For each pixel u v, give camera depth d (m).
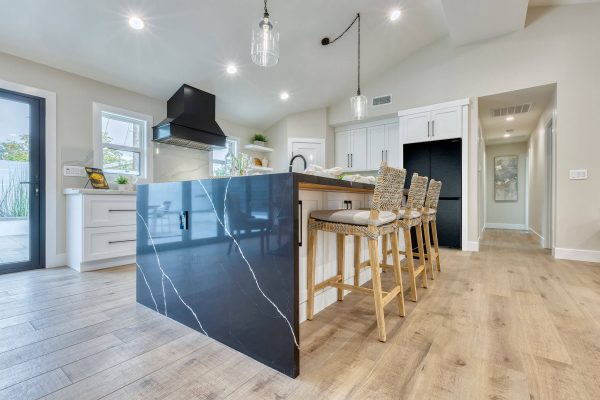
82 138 3.19
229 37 3.22
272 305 1.24
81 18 2.55
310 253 1.69
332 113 5.39
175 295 1.71
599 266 3.02
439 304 1.93
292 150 5.34
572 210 3.39
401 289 1.73
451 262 3.23
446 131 4.12
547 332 1.51
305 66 4.16
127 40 2.91
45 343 1.42
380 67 4.64
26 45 2.67
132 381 1.12
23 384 1.09
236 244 1.39
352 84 4.91
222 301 1.44
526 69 3.65
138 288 2.00
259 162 5.40
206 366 1.23
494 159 7.50
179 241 1.69
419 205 2.29
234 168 2.25
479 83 3.96
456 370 1.17
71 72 3.11
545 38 3.55
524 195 7.13
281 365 1.19
